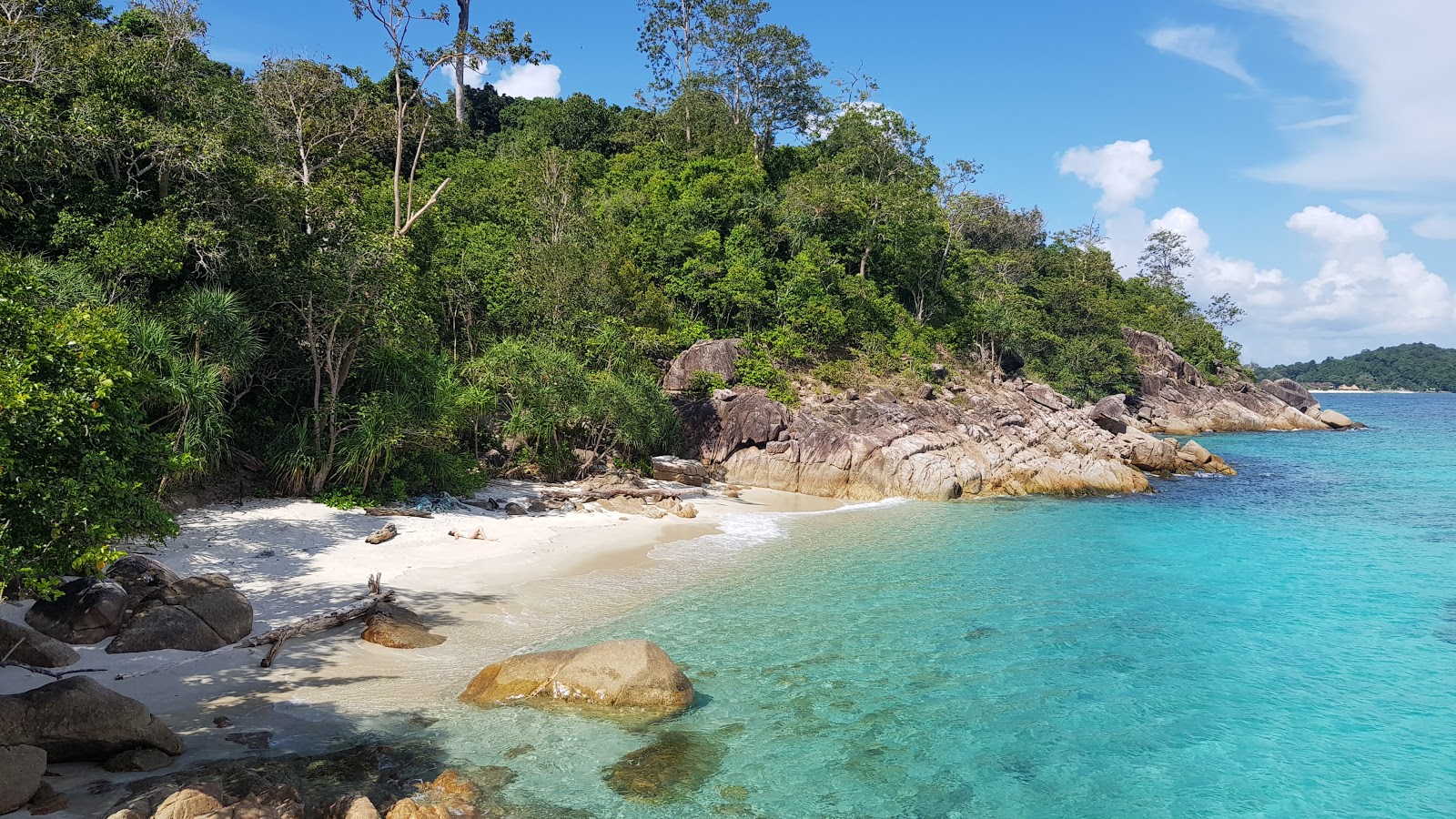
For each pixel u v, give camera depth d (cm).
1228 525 3084
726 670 1444
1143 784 1122
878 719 1277
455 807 933
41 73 2147
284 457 2303
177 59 2698
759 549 2453
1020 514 3256
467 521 2405
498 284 3916
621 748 1117
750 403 3916
